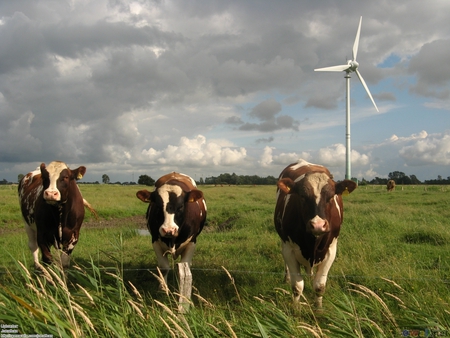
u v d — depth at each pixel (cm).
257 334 391
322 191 589
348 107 3075
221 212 1900
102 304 416
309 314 546
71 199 759
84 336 361
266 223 1409
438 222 1210
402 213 1491
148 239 1235
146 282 777
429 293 566
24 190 890
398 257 841
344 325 410
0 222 1698
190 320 423
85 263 899
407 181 9331
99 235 1312
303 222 605
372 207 1670
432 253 884
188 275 646
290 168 786
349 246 938
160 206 683
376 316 464
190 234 729
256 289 694
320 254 627
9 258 947
